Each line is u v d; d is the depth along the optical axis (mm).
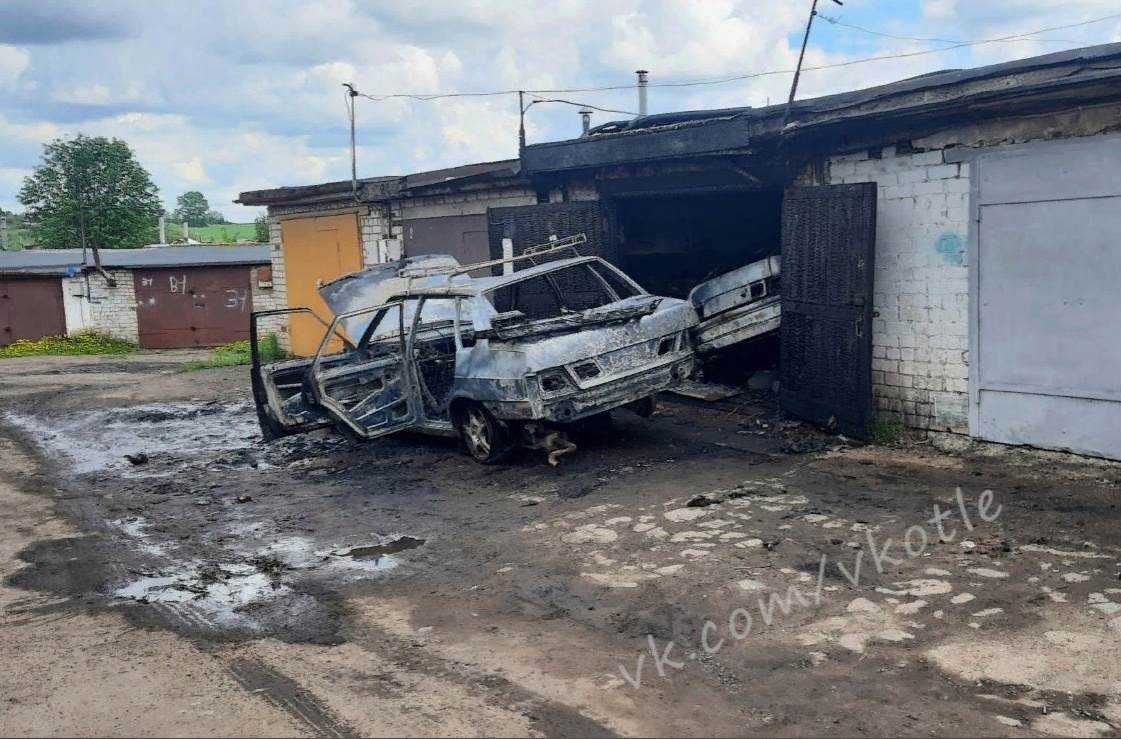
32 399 16484
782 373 10289
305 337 19453
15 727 4359
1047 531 6199
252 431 12344
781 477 7965
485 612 5547
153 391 16594
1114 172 7352
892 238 9031
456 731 4109
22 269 29328
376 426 9914
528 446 8992
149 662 5102
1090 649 4520
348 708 4395
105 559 7195
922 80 8297
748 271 11422
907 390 9062
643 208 13414
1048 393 7988
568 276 10516
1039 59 7352
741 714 4129
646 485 8031
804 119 9359
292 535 7539
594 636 5070
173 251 35500
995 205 8164
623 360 8555
